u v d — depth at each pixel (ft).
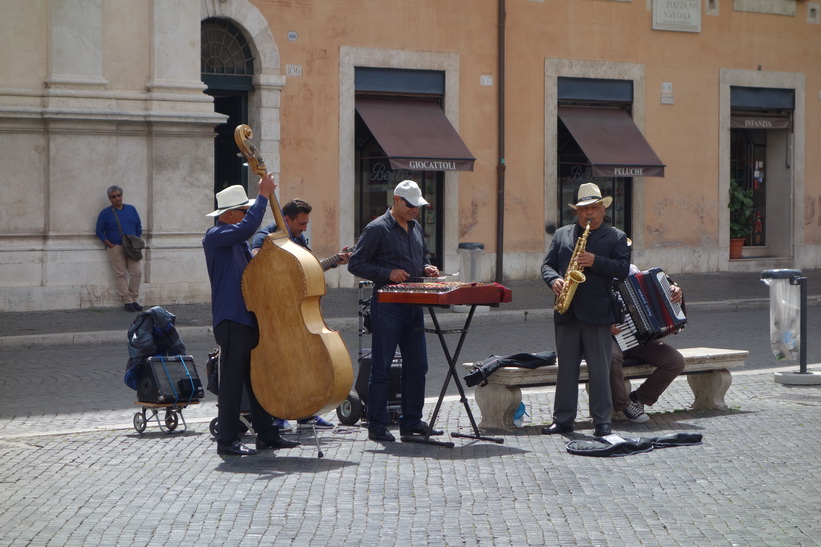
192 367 33.09
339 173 77.20
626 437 31.30
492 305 30.40
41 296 61.82
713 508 24.08
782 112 96.53
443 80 80.94
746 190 96.43
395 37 78.89
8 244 61.52
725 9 92.17
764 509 24.03
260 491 25.31
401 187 31.12
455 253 81.51
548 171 84.99
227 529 22.35
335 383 28.25
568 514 23.56
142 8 64.80
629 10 87.81
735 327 60.39
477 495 25.04
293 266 28.40
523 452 29.60
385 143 76.13
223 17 72.64
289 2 75.05
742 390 39.73
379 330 30.96
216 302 29.04
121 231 62.49
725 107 92.48
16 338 52.24
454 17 80.84
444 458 28.89
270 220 74.38
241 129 28.73
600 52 86.74
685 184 90.94
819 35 97.30
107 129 63.36
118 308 63.21
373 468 27.66
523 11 83.51
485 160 82.33
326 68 76.54
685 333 57.67
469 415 31.09
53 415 36.14
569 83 85.97
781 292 41.11
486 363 32.65
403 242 31.22
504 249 83.46
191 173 65.62
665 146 89.86
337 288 76.95
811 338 55.57
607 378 31.35
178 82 65.36
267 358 28.68
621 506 24.20
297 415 28.48
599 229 31.22
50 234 62.13
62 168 62.34
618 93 87.86
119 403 38.32
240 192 29.45
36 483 26.18
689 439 30.83
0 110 60.54
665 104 89.66
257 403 29.55
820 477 26.86
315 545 21.34
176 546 21.27
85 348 52.65
